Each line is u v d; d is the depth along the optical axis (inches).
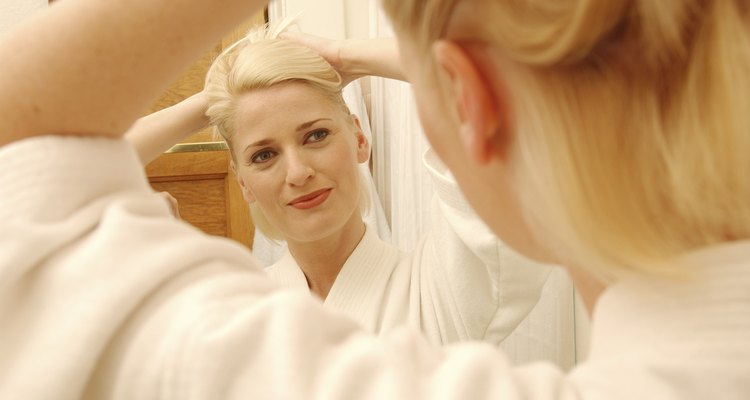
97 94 13.9
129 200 13.9
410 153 76.5
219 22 14.7
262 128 42.6
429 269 43.6
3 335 12.6
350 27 91.7
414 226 77.7
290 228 44.0
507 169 13.4
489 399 11.1
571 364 61.8
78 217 13.3
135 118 14.6
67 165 13.5
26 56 13.8
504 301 40.9
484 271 41.3
